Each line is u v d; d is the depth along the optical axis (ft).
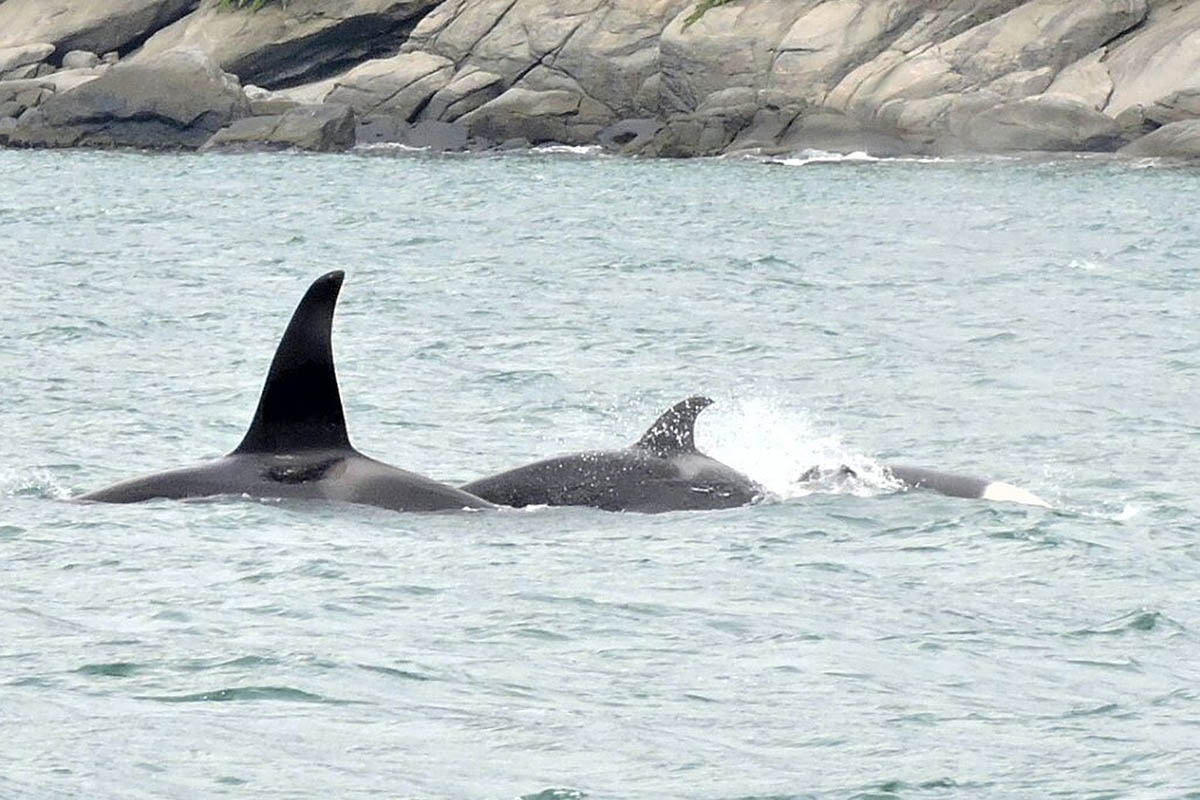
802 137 650.43
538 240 384.47
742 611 102.27
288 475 125.59
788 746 78.79
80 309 257.96
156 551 111.96
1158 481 149.28
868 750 78.48
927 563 115.85
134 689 84.28
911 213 456.86
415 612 99.86
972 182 550.77
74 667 87.51
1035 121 616.80
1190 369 213.46
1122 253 358.64
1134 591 109.40
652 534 121.49
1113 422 178.40
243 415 175.42
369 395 190.39
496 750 77.51
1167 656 95.14
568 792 72.64
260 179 577.43
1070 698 87.04
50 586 103.91
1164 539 124.47
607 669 90.12
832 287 301.43
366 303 273.75
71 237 384.27
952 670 91.56
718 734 80.33
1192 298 285.64
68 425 167.32
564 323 252.21
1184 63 613.52
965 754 78.07
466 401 188.75
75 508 122.93
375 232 402.72
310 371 128.16
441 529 120.16
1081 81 625.82
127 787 71.46
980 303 279.69
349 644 92.84
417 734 79.20
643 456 132.77
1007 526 125.59
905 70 643.86
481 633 95.91
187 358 213.25
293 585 104.83
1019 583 110.93
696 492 130.52
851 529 124.47
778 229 412.77
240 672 87.15
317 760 75.46
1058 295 290.15
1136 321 257.96
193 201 491.31
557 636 95.86
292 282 301.02
